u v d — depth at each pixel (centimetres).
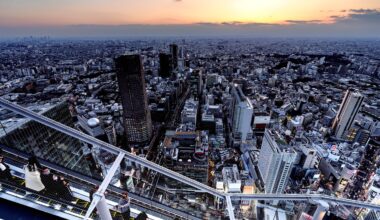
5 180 1125
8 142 3241
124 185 2520
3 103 1317
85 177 1838
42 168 1235
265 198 1628
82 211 1208
